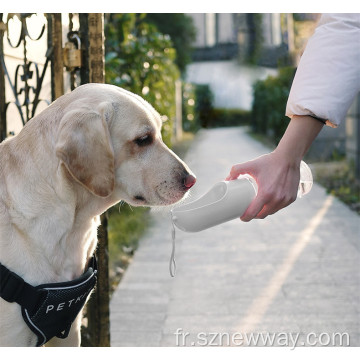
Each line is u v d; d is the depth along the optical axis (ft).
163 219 21.31
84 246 6.99
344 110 5.65
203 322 11.34
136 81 21.21
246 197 6.41
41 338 6.75
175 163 6.98
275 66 54.03
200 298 12.69
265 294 12.84
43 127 6.74
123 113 6.76
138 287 13.50
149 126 6.91
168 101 31.53
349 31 5.56
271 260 15.49
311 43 5.75
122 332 10.89
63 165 6.48
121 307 12.23
